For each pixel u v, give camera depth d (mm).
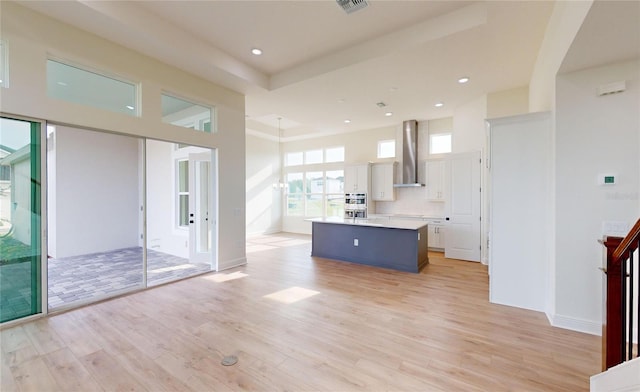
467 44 3418
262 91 4953
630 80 2479
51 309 3088
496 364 2186
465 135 5672
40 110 2881
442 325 2834
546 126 3070
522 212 3225
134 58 3590
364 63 3904
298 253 6324
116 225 6559
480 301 3471
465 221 5641
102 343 2484
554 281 2824
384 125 7617
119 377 2029
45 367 2141
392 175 7426
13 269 2871
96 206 6250
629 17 1878
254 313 3117
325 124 7504
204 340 2533
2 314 2811
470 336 2613
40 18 2857
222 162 4801
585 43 2211
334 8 3139
